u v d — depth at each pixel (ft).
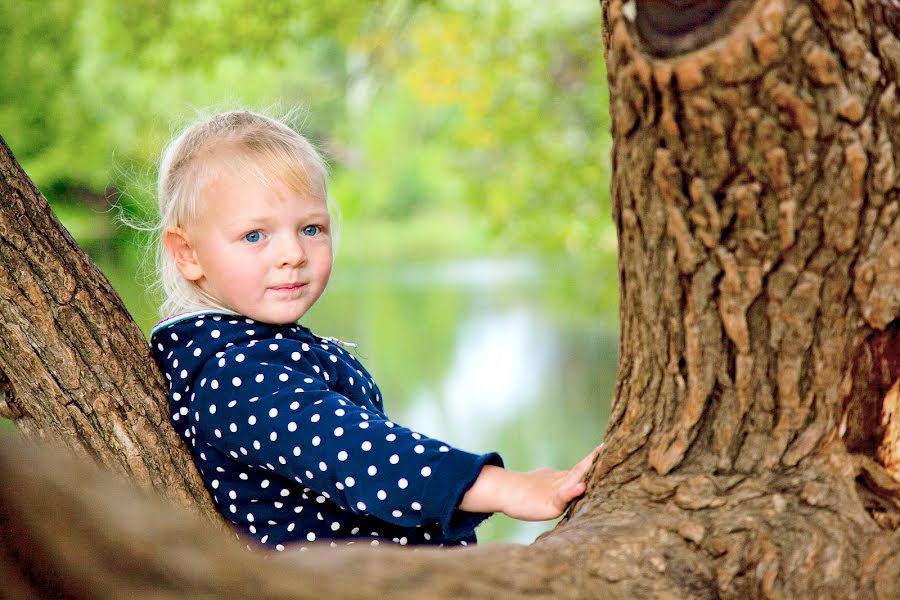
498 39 31.50
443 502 5.69
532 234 31.53
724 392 4.85
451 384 38.11
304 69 42.39
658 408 5.04
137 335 6.81
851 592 4.42
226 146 7.00
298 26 29.35
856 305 4.63
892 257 4.55
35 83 38.32
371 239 84.17
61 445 6.34
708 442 4.90
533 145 31.50
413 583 3.73
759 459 4.81
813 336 4.68
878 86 4.36
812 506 4.65
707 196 4.57
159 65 29.12
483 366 40.52
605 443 5.28
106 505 2.83
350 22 28.91
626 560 4.47
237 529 6.59
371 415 6.16
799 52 4.26
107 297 6.68
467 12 31.07
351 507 5.94
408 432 5.96
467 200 33.37
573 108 32.53
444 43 31.83
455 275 69.41
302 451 6.07
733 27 4.25
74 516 2.77
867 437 4.83
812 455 4.77
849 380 4.76
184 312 6.98
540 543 4.52
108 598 2.83
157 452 6.54
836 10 4.26
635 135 4.65
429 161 78.95
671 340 4.91
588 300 31.99
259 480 6.50
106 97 38.70
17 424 6.39
